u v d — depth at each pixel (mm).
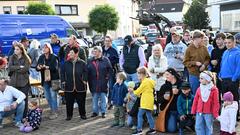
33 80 9961
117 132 7473
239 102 7820
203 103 6195
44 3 40188
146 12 19578
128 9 54969
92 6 47438
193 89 7410
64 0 45469
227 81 7133
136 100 7418
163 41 10961
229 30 26000
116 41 21281
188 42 9547
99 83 8547
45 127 8008
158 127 7391
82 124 8156
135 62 8594
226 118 6152
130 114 7426
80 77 8352
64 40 14422
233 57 7074
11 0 42312
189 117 7047
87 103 10406
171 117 7262
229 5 26062
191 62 7395
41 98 10891
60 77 8562
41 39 17656
